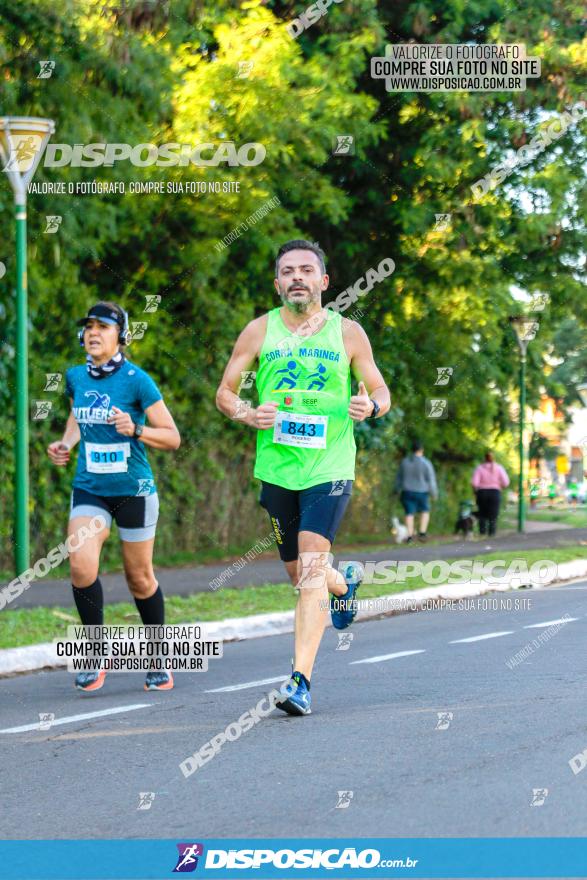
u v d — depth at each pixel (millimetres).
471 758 8281
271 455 10234
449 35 28938
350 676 12141
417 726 9398
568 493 63000
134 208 23078
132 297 24328
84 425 11258
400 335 32250
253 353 10305
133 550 11406
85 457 11312
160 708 10562
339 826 6809
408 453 34312
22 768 8406
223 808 7242
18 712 10531
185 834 6773
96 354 11109
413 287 31688
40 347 21203
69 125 20906
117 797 7570
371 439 32688
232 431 26719
